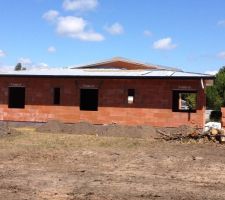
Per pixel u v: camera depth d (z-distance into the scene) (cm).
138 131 2466
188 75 2645
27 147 1911
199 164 1563
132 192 1111
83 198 1045
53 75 2833
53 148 1902
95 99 3088
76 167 1470
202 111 2589
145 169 1455
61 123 2683
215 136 2184
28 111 2892
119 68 3741
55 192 1102
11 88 3048
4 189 1128
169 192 1119
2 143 2038
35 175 1314
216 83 5272
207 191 1140
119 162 1584
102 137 2395
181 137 2250
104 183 1218
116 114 2747
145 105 2691
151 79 2673
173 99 2709
